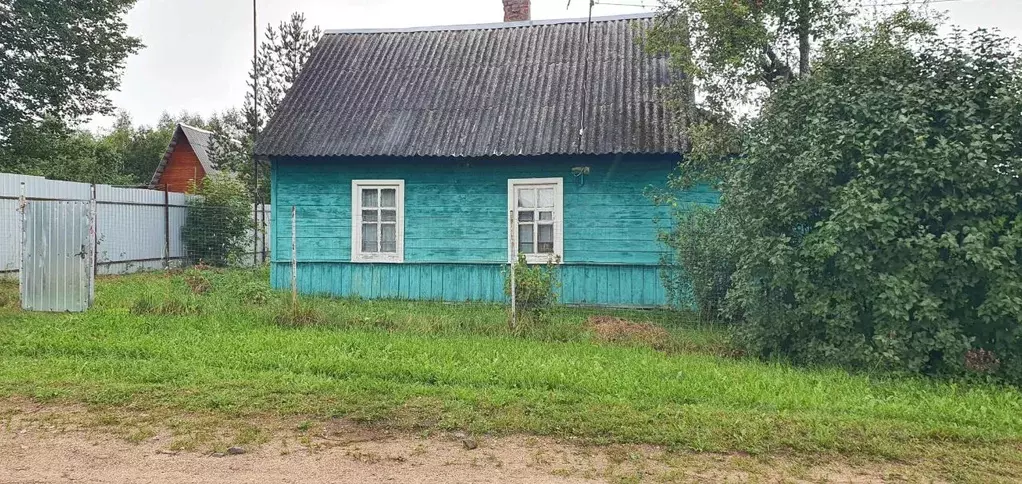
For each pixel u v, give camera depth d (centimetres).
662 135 1186
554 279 981
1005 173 684
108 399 570
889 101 727
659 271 1187
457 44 1558
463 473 432
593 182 1242
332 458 455
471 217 1285
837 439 489
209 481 418
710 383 635
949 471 443
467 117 1309
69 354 739
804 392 608
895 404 573
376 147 1260
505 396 585
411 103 1366
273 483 416
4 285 1262
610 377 647
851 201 686
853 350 703
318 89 1428
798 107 790
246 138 2344
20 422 518
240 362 696
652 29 1224
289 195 1334
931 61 758
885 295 679
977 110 709
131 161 4612
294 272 978
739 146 1022
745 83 1083
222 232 1920
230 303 1030
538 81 1386
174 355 722
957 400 599
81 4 2247
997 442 499
